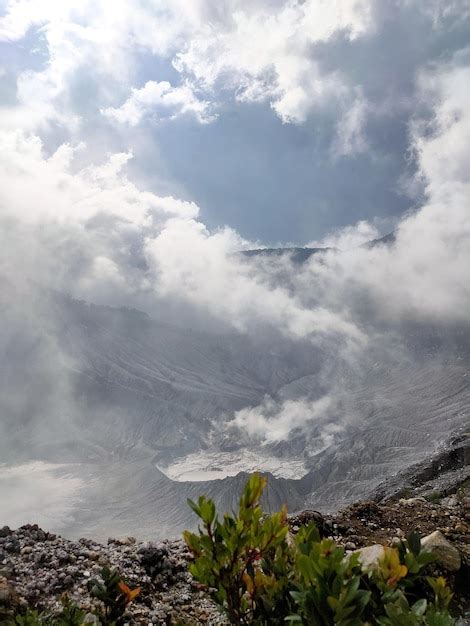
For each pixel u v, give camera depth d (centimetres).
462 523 1199
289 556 283
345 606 212
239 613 263
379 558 281
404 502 1367
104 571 356
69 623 346
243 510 259
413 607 238
